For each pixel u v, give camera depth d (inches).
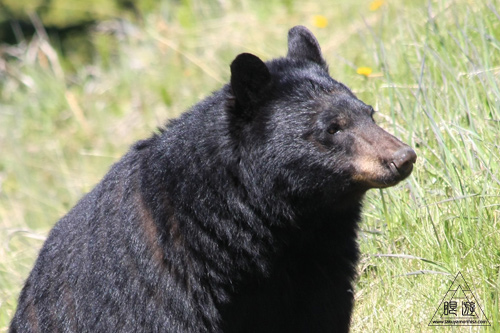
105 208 352.2
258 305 359.3
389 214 430.6
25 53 1002.1
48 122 900.0
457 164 429.7
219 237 340.8
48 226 695.7
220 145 340.5
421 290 388.2
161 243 337.7
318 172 341.7
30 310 380.5
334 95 347.6
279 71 359.6
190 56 810.8
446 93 474.9
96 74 964.6
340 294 360.2
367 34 684.1
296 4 869.2
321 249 358.6
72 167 813.2
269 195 344.5
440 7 613.3
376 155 331.6
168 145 346.9
